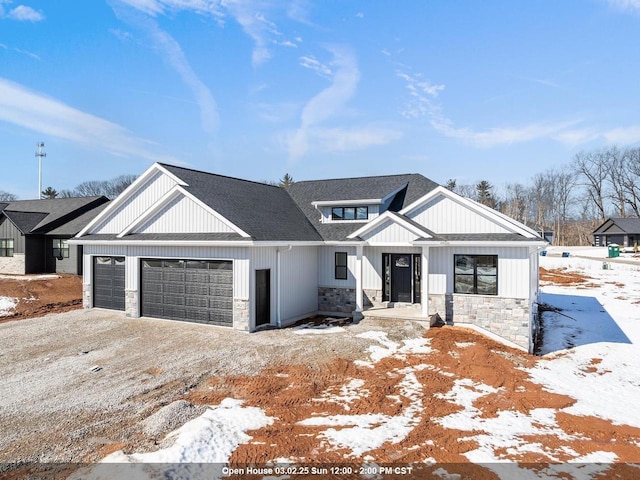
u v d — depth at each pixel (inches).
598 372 454.3
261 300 599.2
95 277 751.7
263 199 760.3
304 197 861.8
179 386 376.2
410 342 515.5
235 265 580.7
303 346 492.4
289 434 283.6
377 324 590.2
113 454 256.7
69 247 1156.5
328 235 713.6
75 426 301.7
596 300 896.3
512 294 548.1
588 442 279.4
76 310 737.6
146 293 669.3
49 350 490.6
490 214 575.8
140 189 707.4
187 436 271.4
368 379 393.7
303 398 346.9
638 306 824.3
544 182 3491.6
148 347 499.5
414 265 667.4
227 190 708.7
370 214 728.3
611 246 1946.4
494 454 261.0
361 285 631.2
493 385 384.8
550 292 1015.0
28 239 1166.3
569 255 2003.0
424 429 293.0
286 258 642.8
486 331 562.3
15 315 708.0
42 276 1099.3
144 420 309.6
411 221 630.5
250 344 504.4
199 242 581.0
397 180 820.6
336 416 314.2
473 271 573.3
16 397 353.7
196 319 621.6
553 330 651.5
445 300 587.2
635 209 2967.5
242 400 343.3
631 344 566.6
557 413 327.9
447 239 579.5
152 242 629.9
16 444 276.7
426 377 397.1
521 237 549.0
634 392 391.9
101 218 746.8
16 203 1491.1
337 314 703.7
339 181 890.7
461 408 331.3
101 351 485.4
